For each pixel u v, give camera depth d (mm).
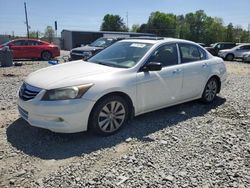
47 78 4348
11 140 4293
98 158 3793
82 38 47594
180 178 3316
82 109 4113
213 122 5266
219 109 6121
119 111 4602
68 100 4035
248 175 3393
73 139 4371
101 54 5609
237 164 3646
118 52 5391
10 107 5949
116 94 4504
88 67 4840
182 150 4039
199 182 3242
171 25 101875
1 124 4922
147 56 5004
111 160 3740
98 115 4328
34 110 4109
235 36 95125
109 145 4188
